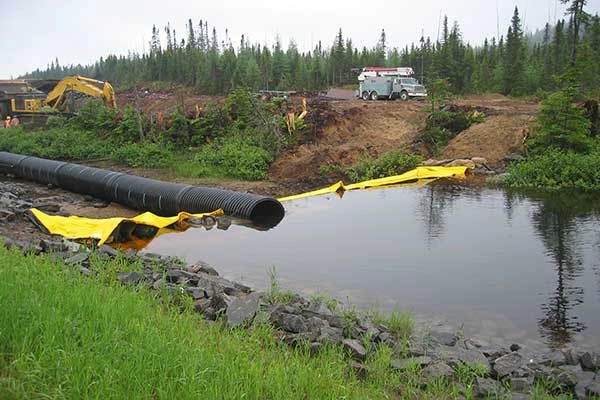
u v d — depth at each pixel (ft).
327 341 22.76
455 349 24.08
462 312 30.27
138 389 15.11
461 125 89.66
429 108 99.04
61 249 37.04
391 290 33.76
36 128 131.23
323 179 74.28
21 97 152.35
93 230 46.32
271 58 202.39
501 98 148.25
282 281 35.58
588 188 64.13
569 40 165.99
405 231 48.21
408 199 62.03
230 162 79.66
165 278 31.58
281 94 131.54
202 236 47.73
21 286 21.01
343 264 39.11
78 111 131.64
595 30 147.95
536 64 171.32
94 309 20.18
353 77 204.54
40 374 14.96
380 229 49.08
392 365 21.53
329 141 87.97
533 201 59.00
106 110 115.14
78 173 70.59
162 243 45.50
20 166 82.89
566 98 73.72
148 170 87.04
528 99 139.13
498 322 28.96
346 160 79.41
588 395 20.18
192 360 16.93
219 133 92.79
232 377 16.47
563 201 58.75
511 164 75.66
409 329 26.78
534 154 75.46
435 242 44.45
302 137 86.99
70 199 67.97
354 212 56.39
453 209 56.24
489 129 84.28
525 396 19.77
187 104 155.63
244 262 39.91
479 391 20.11
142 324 19.61
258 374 17.04
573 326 28.43
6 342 16.58
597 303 31.42
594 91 105.50
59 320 17.94
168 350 17.57
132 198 61.77
